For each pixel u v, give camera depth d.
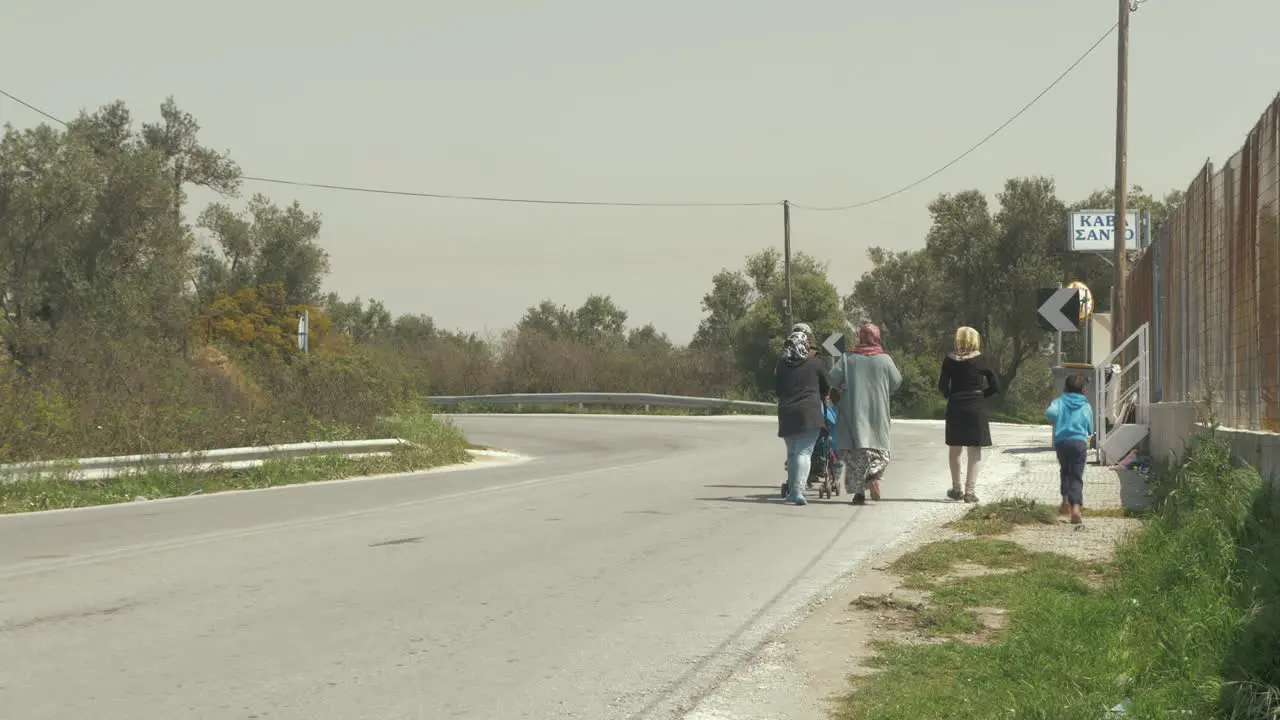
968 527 11.45
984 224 64.56
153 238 36.12
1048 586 8.29
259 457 18.66
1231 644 5.86
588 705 5.66
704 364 53.66
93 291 33.16
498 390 52.41
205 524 12.36
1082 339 65.44
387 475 19.95
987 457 21.64
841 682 6.04
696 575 9.12
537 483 17.12
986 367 14.18
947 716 5.26
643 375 52.09
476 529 11.79
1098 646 6.33
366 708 5.55
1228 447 10.99
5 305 32.28
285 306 44.44
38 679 5.98
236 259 60.03
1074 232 32.22
